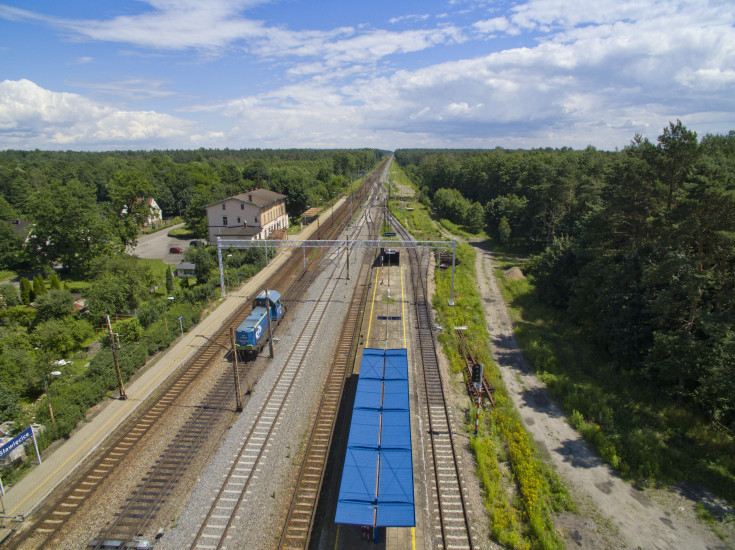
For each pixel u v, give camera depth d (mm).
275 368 30469
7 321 39312
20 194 94438
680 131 29969
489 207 78812
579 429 25047
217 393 27375
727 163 27266
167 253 71312
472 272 57812
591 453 23203
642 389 28641
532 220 68750
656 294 27891
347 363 31203
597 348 34656
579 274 37750
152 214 93188
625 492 20484
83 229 57500
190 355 32656
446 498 19297
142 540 16969
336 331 36781
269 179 116688
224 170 126938
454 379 29672
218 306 42875
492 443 23156
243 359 31891
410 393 27609
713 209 24734
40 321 38938
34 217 56219
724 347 22344
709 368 22969
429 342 34906
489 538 17344
